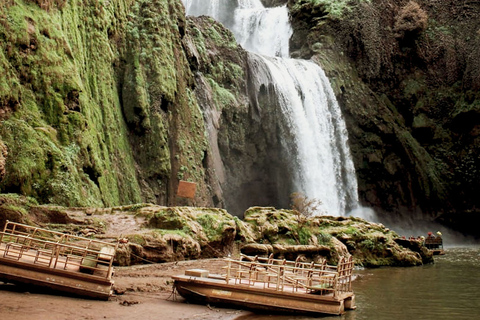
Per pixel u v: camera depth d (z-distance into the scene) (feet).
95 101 102.78
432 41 202.18
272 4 240.53
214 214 78.95
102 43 109.09
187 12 220.43
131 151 112.06
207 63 144.97
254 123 153.48
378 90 197.57
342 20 194.39
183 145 119.65
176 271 59.41
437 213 185.57
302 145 162.50
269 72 160.56
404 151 186.70
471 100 191.21
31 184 75.20
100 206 88.07
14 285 41.22
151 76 118.21
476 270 90.07
